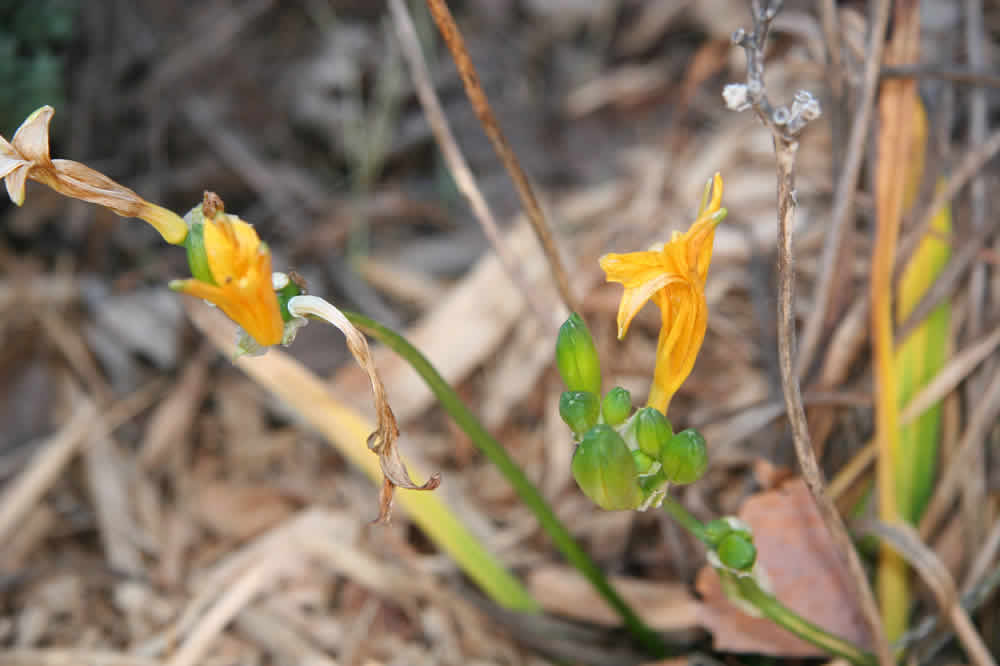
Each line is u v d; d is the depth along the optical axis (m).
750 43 0.79
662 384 0.85
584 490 0.84
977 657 0.94
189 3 1.71
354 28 1.73
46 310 1.36
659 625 1.05
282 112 1.66
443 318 1.31
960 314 1.06
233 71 1.67
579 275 1.31
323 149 1.66
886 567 0.99
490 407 1.27
